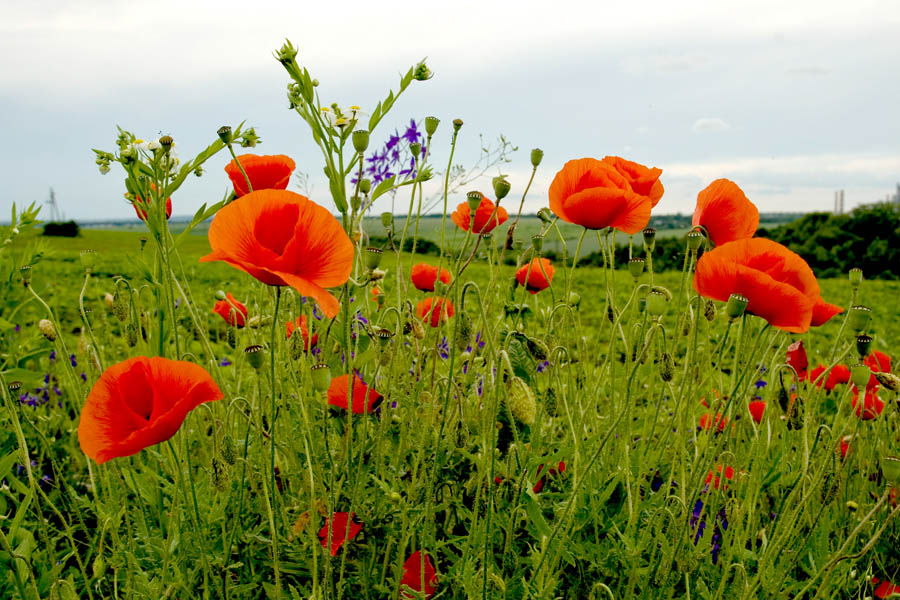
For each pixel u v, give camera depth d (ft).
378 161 6.91
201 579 4.83
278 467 5.62
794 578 5.64
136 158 4.33
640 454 5.22
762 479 5.82
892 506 6.15
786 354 6.53
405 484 5.07
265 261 3.13
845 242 63.52
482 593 3.84
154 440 3.37
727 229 4.82
